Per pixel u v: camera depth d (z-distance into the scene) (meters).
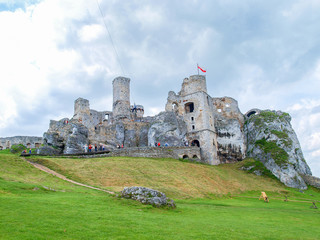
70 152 50.28
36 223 11.23
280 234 13.20
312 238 12.77
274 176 54.09
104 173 31.83
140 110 83.12
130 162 38.47
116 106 71.25
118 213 14.58
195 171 42.50
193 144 65.62
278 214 20.55
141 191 18.91
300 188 50.59
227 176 46.34
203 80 70.06
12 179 21.59
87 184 27.06
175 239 10.94
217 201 28.03
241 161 62.91
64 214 13.01
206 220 15.48
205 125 64.56
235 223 15.22
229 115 75.06
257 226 14.82
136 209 16.38
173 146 55.41
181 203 24.06
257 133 64.88
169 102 70.94
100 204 16.36
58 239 9.83
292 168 53.22
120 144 62.72
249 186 44.28
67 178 28.34
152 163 40.25
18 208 13.09
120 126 64.81
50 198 16.67
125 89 72.69
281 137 59.81
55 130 57.25
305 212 23.53
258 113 73.38
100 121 77.00
